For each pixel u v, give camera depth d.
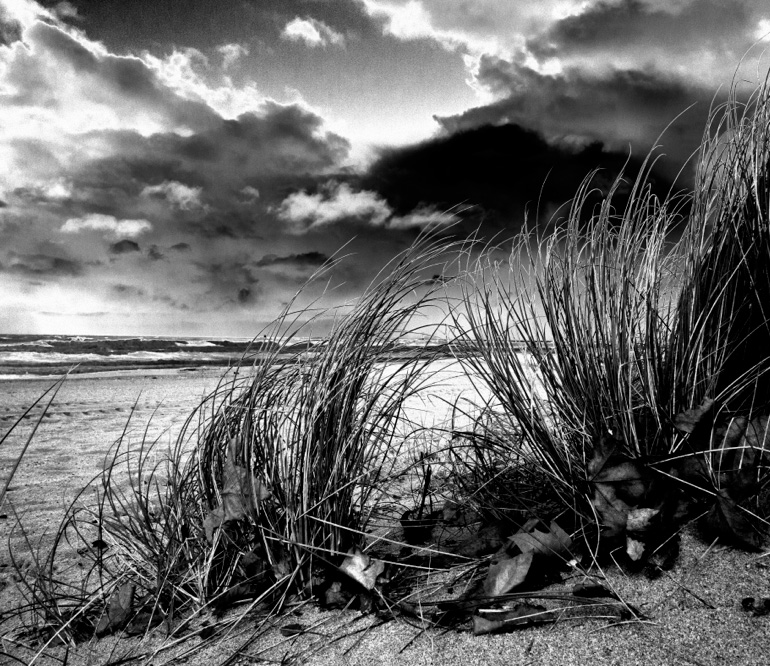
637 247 1.78
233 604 1.62
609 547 1.55
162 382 10.48
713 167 1.74
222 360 17.22
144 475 3.22
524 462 1.89
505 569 1.50
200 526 1.75
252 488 1.62
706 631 1.23
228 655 1.40
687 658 1.17
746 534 1.45
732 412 1.62
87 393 8.51
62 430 5.05
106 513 2.56
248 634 1.47
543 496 1.85
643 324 1.75
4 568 2.09
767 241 1.61
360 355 1.77
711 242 1.73
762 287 1.64
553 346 1.81
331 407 1.70
